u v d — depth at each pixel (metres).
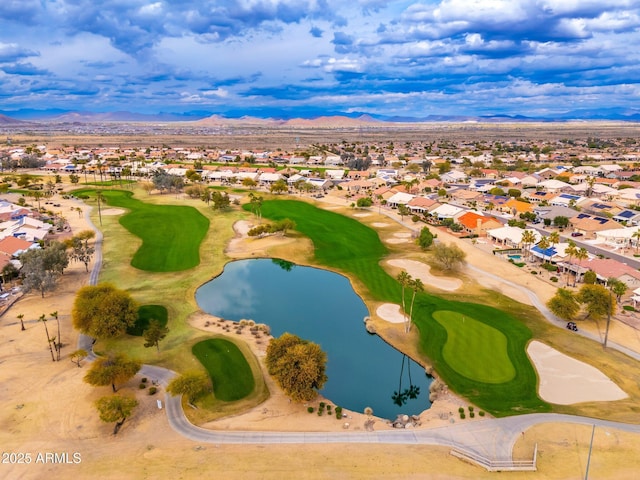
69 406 57.25
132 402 53.62
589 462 46.53
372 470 46.22
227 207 179.25
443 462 47.56
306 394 57.75
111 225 149.75
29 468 46.34
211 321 84.00
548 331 78.25
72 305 88.06
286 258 121.38
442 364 69.31
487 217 148.00
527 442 50.91
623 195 190.00
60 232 140.25
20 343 73.12
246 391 61.91
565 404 58.56
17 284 98.12
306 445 50.81
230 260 119.50
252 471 45.94
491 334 77.44
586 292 80.56
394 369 70.62
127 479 44.72
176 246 128.50
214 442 51.28
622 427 53.31
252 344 75.25
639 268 109.12
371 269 112.00
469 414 56.91
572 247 102.94
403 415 57.28
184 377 58.28
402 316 85.94
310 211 176.38
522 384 63.25
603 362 68.31
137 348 72.81
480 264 113.88
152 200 192.75
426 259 118.00
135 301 83.38
